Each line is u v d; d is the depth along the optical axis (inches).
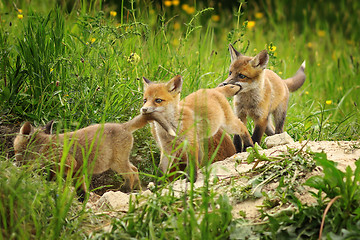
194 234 217.3
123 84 437.7
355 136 433.4
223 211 228.1
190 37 624.7
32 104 411.5
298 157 288.2
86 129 353.1
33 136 326.6
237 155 362.6
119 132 354.3
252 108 463.2
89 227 263.6
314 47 848.9
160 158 401.4
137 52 531.8
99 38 442.0
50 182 282.7
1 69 427.2
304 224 225.6
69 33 507.8
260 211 241.3
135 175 369.1
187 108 386.0
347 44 863.1
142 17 574.2
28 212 244.2
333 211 224.7
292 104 602.9
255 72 449.1
